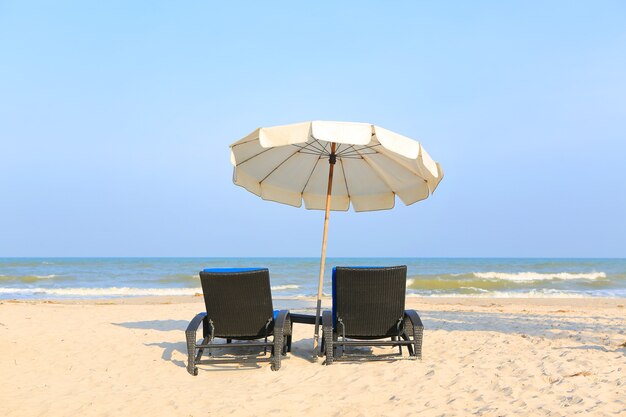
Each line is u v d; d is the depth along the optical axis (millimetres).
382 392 4742
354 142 5324
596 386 4578
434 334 8148
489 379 4996
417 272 45438
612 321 10602
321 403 4480
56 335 8047
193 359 5754
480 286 30359
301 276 39656
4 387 5191
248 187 7141
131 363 6316
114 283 32406
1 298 22953
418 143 5645
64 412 4383
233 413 4281
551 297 24219
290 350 6770
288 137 5430
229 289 5656
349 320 5922
